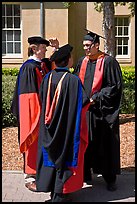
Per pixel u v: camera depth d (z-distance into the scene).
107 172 5.43
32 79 5.21
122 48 16.64
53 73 4.83
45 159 4.82
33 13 15.82
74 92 4.71
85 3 16.08
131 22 16.36
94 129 5.46
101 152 5.44
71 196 5.27
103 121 5.40
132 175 6.04
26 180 5.51
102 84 5.44
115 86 5.34
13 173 6.12
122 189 5.52
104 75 5.42
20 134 5.28
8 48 16.30
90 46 5.44
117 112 5.36
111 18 8.84
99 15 16.12
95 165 5.55
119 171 5.46
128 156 6.88
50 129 4.73
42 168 4.86
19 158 6.83
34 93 5.21
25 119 5.21
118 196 5.28
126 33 16.56
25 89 5.22
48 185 4.79
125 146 7.38
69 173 4.75
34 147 5.39
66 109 4.72
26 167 5.45
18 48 16.34
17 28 16.23
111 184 5.46
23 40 16.03
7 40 16.27
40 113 5.03
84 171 5.61
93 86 5.41
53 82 4.77
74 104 4.71
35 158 5.41
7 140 7.74
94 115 5.45
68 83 4.72
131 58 16.47
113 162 5.41
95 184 5.71
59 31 15.78
